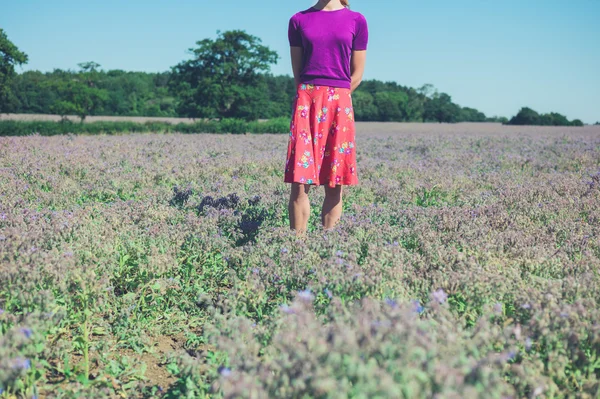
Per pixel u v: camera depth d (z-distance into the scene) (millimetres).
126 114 112688
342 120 4688
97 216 5691
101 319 3770
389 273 3596
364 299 2688
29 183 8258
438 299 2812
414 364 1905
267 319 3438
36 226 4816
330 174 4750
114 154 12805
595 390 2475
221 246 4840
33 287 3330
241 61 74750
